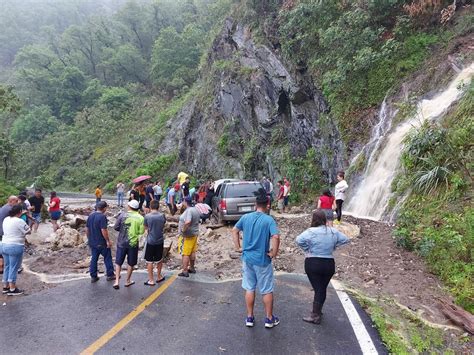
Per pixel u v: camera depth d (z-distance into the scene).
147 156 43.31
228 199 12.17
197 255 9.25
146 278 7.62
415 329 5.37
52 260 9.20
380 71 16.50
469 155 9.66
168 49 58.75
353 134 16.33
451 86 12.96
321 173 18.38
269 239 5.18
